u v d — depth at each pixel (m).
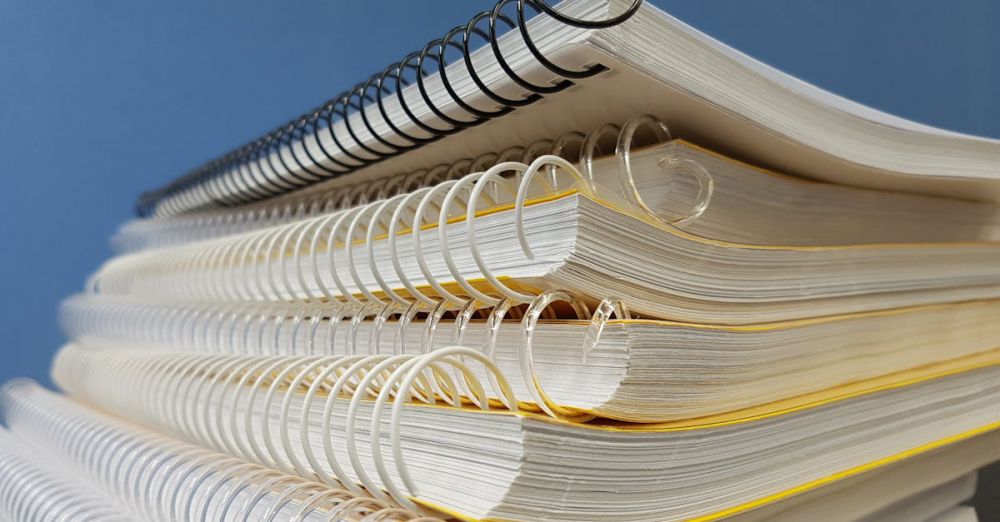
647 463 0.46
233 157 1.15
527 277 0.48
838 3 1.55
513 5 1.49
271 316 0.86
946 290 0.76
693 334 0.49
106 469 0.80
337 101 0.81
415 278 0.61
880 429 0.64
